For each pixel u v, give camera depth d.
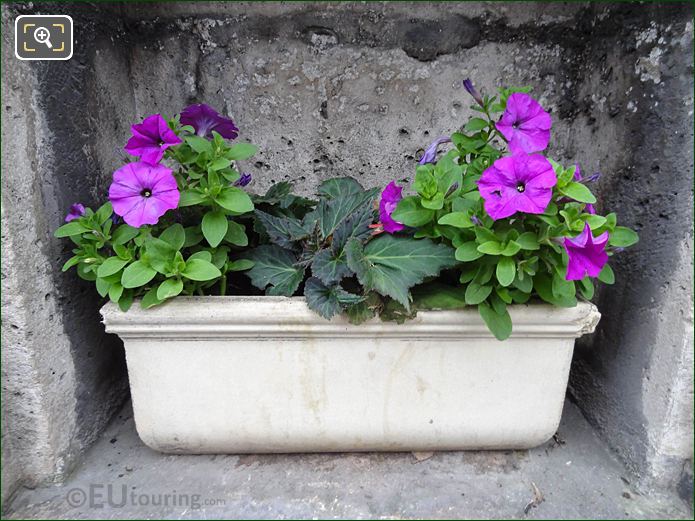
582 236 0.81
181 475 1.01
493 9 1.24
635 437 1.00
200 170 0.99
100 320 1.12
